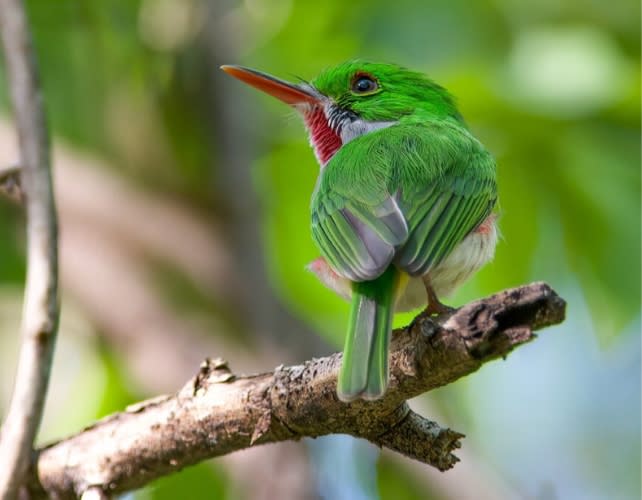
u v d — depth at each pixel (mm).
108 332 11047
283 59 12258
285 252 12391
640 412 13875
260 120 12047
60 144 11508
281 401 6492
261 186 12117
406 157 7621
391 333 6273
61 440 7285
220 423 6746
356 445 10922
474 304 5797
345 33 12289
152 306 10969
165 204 11352
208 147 11406
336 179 7543
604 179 11461
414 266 6609
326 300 12430
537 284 5738
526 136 11336
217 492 11078
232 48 11484
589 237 11570
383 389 5867
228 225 11312
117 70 11453
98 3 11344
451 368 5902
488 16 11898
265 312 11109
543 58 11125
